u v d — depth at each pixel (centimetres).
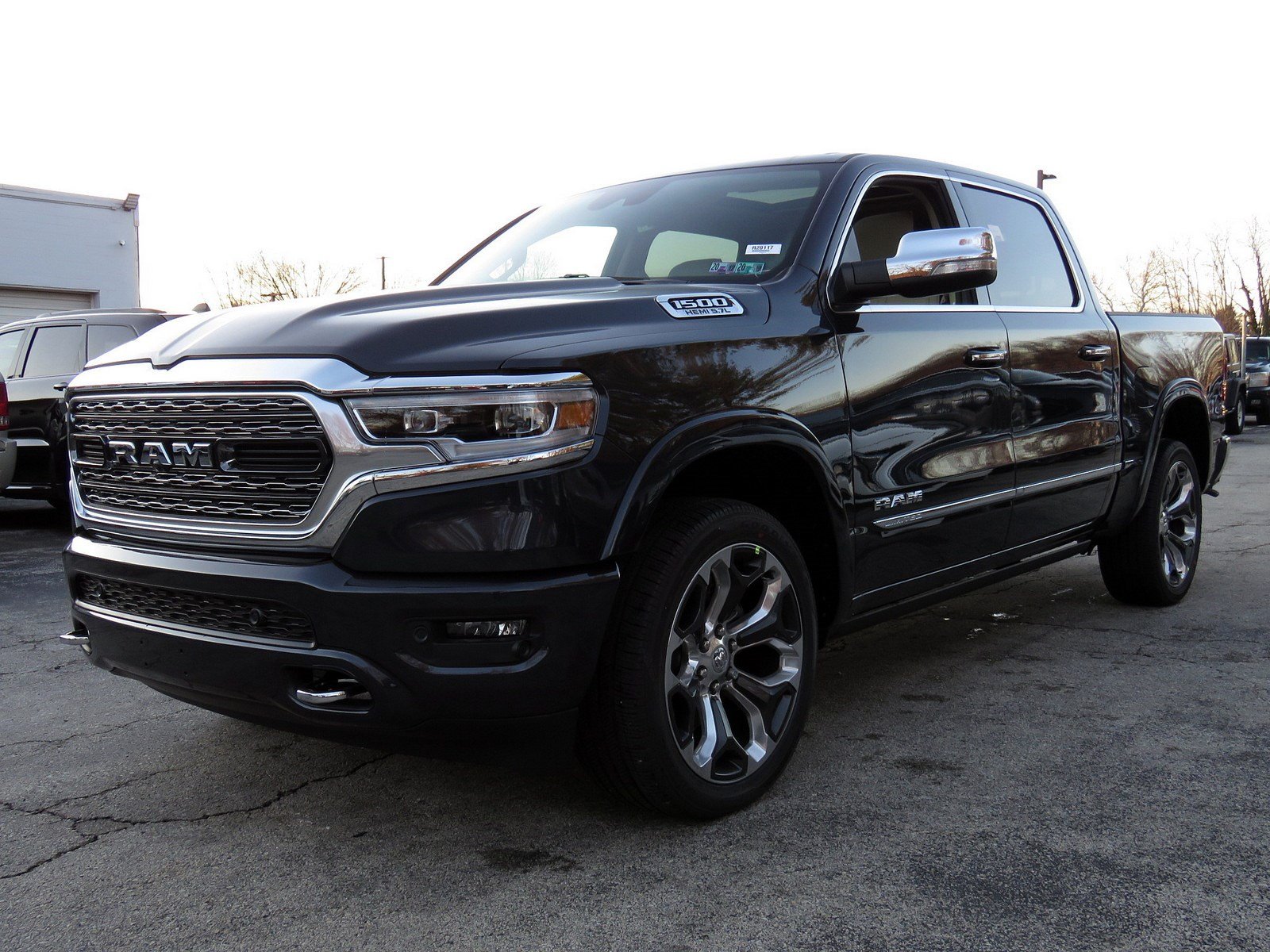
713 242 323
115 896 232
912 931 210
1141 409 454
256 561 235
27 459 810
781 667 281
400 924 218
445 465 221
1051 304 415
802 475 286
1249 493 958
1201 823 258
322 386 224
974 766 299
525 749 239
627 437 236
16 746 329
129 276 2180
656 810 259
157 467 253
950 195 379
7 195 2009
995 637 446
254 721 253
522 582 224
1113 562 483
